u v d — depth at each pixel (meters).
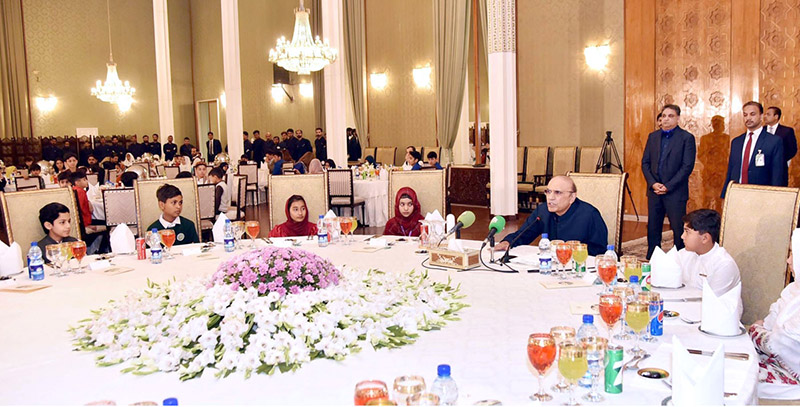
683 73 8.50
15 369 1.88
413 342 2.02
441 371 1.36
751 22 7.76
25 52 16.22
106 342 2.01
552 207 3.70
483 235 7.79
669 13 8.59
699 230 2.84
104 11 17.56
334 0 10.91
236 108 12.66
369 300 2.20
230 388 1.71
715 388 1.39
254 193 12.14
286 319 1.95
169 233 3.41
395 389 1.27
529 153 10.57
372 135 14.81
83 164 16.22
